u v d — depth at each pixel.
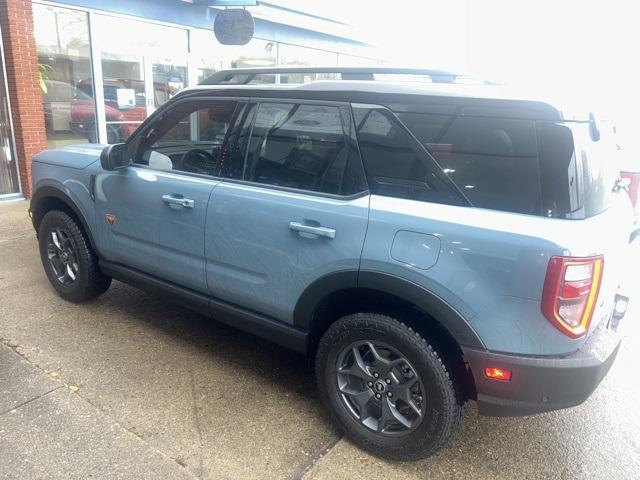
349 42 14.85
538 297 2.10
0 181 7.57
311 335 2.81
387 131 2.52
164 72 9.67
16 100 7.27
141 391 3.07
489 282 2.17
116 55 8.77
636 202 3.90
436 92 2.40
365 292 2.54
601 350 2.24
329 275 2.57
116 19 8.63
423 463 2.61
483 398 2.30
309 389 3.21
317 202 2.66
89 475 2.38
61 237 4.13
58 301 4.25
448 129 2.36
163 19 9.27
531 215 2.18
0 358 3.33
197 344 3.69
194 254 3.21
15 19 7.02
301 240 2.67
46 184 4.09
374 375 2.58
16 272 4.82
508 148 2.23
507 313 2.16
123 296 4.45
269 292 2.88
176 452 2.57
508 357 2.19
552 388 2.18
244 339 3.81
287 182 2.85
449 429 2.40
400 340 2.42
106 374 3.23
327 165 2.70
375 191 2.53
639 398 3.26
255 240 2.86
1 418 2.73
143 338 3.72
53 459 2.46
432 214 2.33
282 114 2.88
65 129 8.26
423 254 2.30
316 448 2.68
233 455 2.58
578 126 2.23
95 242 3.87
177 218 3.24
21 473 2.36
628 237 2.72
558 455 2.71
